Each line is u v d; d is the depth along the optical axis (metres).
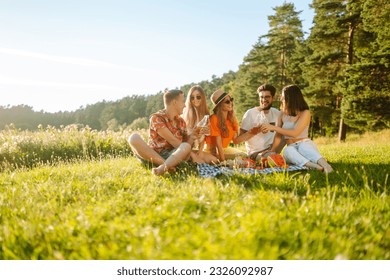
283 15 45.78
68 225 2.58
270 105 6.25
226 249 1.99
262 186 3.62
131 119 189.62
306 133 5.39
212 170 4.96
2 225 2.82
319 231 2.29
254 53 53.06
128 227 2.45
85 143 11.08
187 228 2.39
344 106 21.55
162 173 4.76
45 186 4.13
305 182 3.89
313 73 30.27
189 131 5.97
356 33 27.64
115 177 4.74
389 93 20.50
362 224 2.49
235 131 6.19
